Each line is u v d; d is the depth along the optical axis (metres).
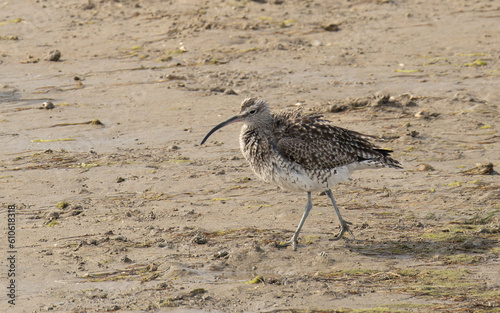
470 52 24.23
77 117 18.39
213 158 15.45
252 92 20.44
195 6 30.12
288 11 29.70
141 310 8.65
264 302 8.84
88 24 28.19
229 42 25.80
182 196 13.22
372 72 22.41
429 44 25.42
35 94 20.41
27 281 9.61
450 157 15.16
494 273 9.69
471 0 31.08
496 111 18.22
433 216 11.98
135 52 24.92
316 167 10.94
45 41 26.25
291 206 12.59
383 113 18.28
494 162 14.78
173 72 22.52
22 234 11.41
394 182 13.76
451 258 10.26
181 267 9.92
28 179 14.20
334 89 20.69
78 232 11.48
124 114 18.64
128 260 10.29
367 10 29.92
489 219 11.72
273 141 11.14
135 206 12.73
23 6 30.36
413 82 21.25
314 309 8.60
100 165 14.99
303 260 10.31
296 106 19.06
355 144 11.29
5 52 25.09
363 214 12.17
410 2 31.05
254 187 13.66
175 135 17.06
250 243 10.92
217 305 8.77
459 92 19.94
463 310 8.50
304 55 24.42
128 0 30.83
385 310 8.52
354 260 10.28
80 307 8.75
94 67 23.28
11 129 17.50
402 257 10.38
